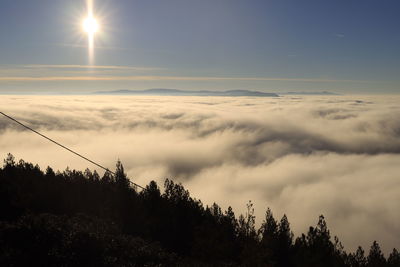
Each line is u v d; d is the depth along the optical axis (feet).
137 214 231.91
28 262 105.09
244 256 196.65
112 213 223.10
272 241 262.06
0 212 177.37
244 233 257.34
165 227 225.97
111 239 132.26
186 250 204.95
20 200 192.85
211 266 150.61
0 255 105.70
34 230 119.55
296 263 246.88
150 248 136.98
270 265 191.62
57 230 123.13
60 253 111.65
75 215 176.65
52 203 216.95
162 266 124.26
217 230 229.25
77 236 121.08
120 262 117.60
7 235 115.55
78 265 108.99
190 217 254.88
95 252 116.98
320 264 245.24
